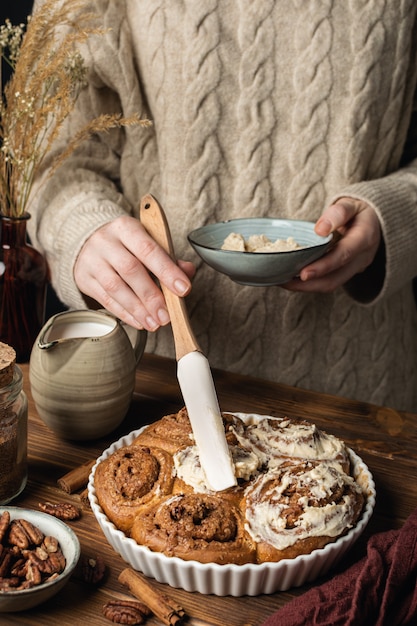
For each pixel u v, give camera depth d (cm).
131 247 96
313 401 109
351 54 118
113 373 91
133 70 125
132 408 105
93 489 79
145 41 120
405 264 117
